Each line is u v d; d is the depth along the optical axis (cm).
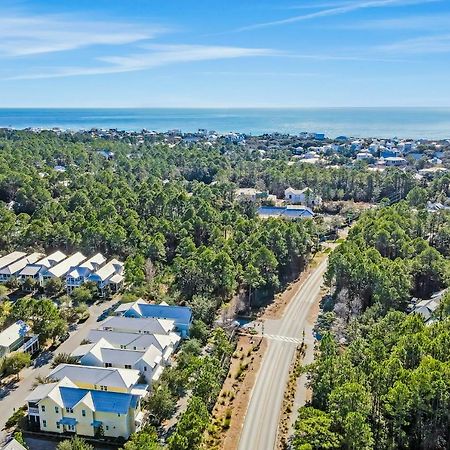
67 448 6244
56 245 13938
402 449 6469
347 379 6831
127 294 11256
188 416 6222
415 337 7200
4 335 8819
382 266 10706
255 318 10806
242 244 12675
